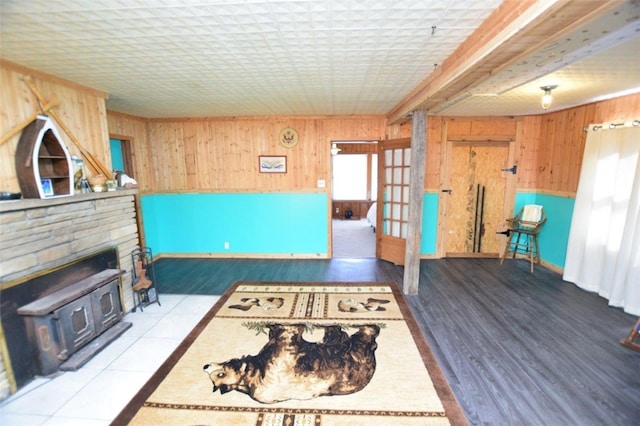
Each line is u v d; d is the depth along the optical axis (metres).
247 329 3.08
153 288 3.72
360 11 1.73
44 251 2.49
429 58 2.49
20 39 2.04
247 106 4.38
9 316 2.21
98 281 2.80
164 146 5.34
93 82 3.05
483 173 5.26
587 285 3.96
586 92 3.39
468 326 3.13
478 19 1.83
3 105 2.35
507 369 2.47
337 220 9.59
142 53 2.34
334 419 1.99
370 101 4.08
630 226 3.34
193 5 1.65
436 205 5.31
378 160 5.30
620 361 2.57
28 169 2.37
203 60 2.50
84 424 1.97
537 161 5.10
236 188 5.42
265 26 1.92
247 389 2.27
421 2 1.63
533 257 5.12
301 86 3.33
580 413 2.04
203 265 5.17
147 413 2.05
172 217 5.53
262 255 5.59
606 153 3.69
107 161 3.45
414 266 3.88
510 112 4.75
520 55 1.85
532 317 3.30
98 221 3.08
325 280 4.45
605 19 1.38
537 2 1.37
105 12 1.72
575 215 4.12
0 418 2.02
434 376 2.39
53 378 2.39
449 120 5.11
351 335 2.97
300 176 5.36
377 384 2.31
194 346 2.80
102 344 2.75
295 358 2.62
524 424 1.95
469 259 5.35
